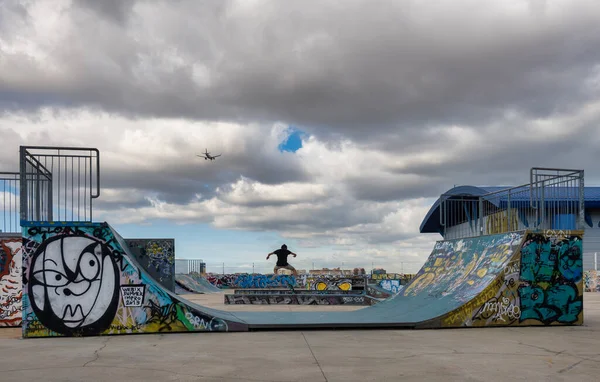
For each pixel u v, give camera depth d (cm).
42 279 966
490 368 642
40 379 585
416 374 604
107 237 995
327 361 688
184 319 1002
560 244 1155
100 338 937
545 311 1125
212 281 4119
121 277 991
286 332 1002
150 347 820
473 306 1091
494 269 1158
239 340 895
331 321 1066
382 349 791
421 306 1221
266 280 4059
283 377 589
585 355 743
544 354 750
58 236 980
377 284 2958
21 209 969
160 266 1800
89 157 998
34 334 951
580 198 1186
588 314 1435
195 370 630
